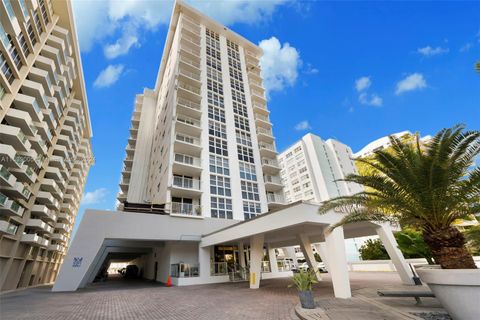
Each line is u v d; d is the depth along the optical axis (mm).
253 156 29297
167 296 11797
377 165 7121
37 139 24891
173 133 23844
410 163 6270
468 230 7203
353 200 7816
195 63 31500
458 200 5832
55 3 28656
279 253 28422
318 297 9641
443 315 5910
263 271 21609
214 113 28688
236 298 10430
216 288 14602
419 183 6031
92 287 18281
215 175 24266
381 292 7719
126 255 34406
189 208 21047
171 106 26938
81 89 39375
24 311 8539
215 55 34812
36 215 30406
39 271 33188
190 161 24156
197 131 25922
